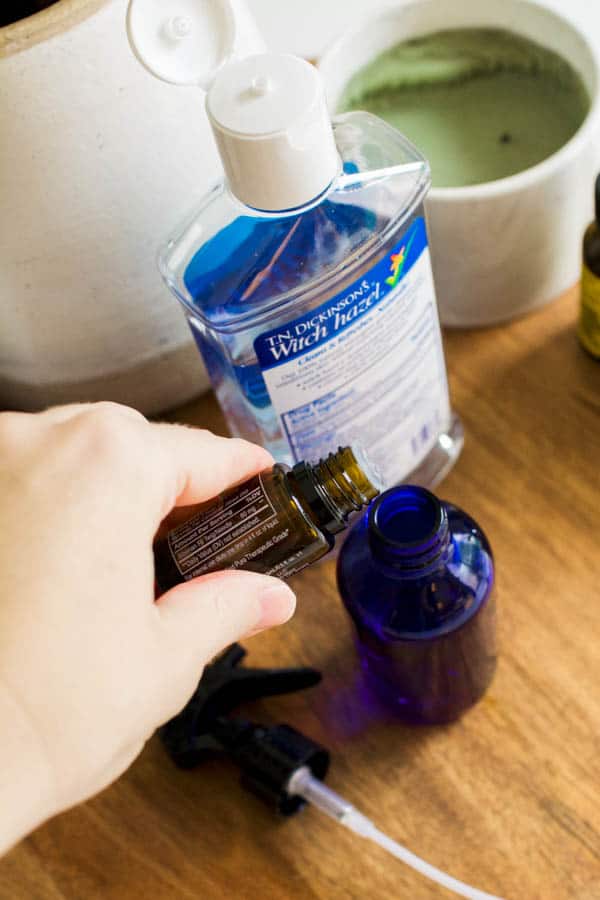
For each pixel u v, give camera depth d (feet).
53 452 1.22
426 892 1.47
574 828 1.48
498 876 1.47
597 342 1.71
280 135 1.27
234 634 1.26
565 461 1.69
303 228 1.40
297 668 1.57
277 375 1.45
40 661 1.14
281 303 1.40
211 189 1.47
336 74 1.76
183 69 1.33
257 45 1.47
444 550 1.38
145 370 1.66
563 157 1.59
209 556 1.31
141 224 1.48
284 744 1.50
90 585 1.16
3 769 1.13
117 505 1.20
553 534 1.65
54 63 1.32
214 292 1.42
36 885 1.52
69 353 1.60
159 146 1.42
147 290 1.56
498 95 1.78
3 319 1.55
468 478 1.70
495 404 1.75
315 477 1.30
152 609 1.20
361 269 1.41
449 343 1.82
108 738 1.17
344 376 1.49
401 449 1.63
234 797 1.55
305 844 1.51
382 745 1.56
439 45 1.78
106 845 1.54
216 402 1.81
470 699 1.54
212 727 1.53
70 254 1.48
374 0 2.01
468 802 1.51
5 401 1.74
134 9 1.29
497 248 1.66
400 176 1.43
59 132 1.36
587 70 1.69
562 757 1.52
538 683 1.56
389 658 1.47
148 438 1.26
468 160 1.73
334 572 1.66
